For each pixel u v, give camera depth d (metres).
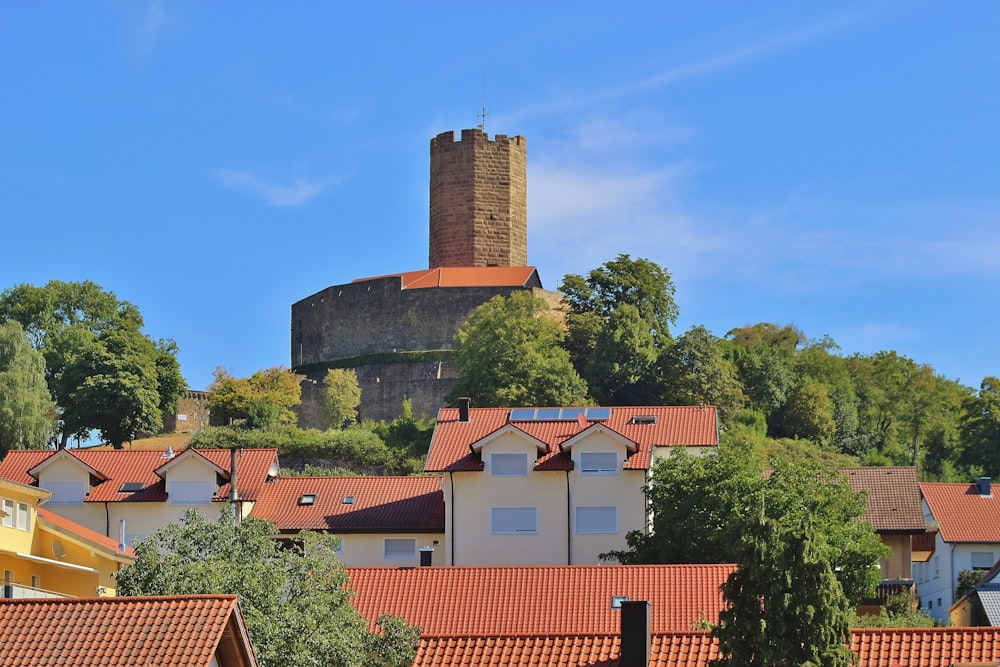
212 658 58.72
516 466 117.94
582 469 117.44
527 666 68.31
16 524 91.88
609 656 68.62
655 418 124.75
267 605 73.44
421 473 178.62
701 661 67.62
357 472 184.62
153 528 122.06
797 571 66.25
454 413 127.25
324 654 72.19
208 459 122.94
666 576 88.94
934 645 67.69
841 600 66.50
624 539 116.06
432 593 88.69
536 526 116.88
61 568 94.44
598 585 88.81
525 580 89.38
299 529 119.50
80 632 59.16
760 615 66.12
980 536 131.38
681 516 106.31
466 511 117.38
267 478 125.88
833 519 106.62
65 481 123.44
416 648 71.75
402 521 119.88
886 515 135.75
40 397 199.00
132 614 59.84
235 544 79.88
